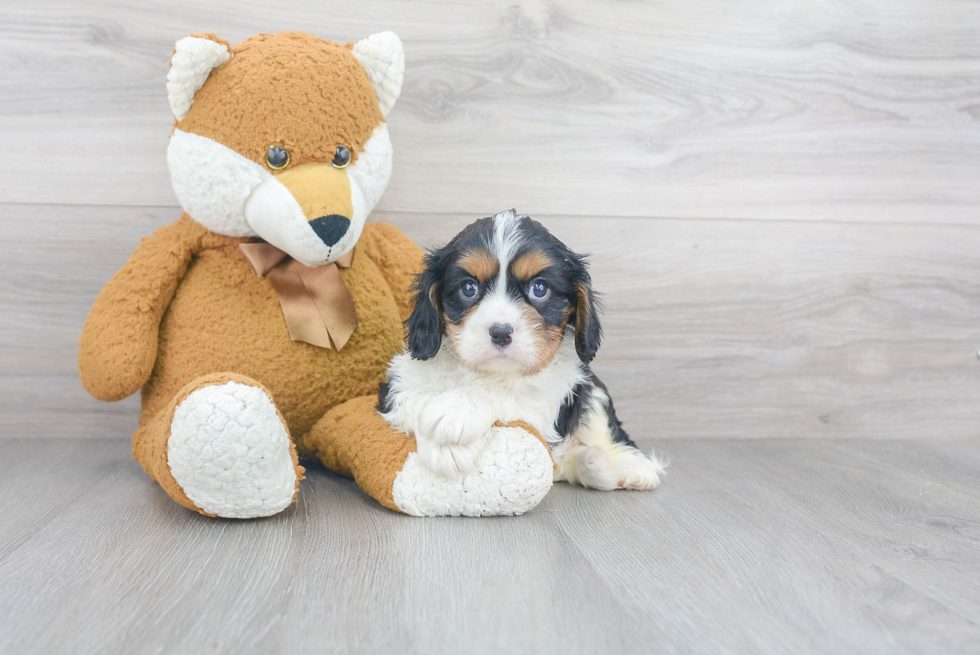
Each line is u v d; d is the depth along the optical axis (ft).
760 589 4.10
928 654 3.43
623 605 3.85
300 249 5.41
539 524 5.08
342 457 5.61
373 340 6.14
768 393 8.01
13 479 5.94
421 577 4.13
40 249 6.99
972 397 8.27
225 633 3.47
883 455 7.44
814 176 7.79
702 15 7.43
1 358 7.08
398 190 7.31
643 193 7.59
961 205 8.04
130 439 7.29
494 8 7.17
